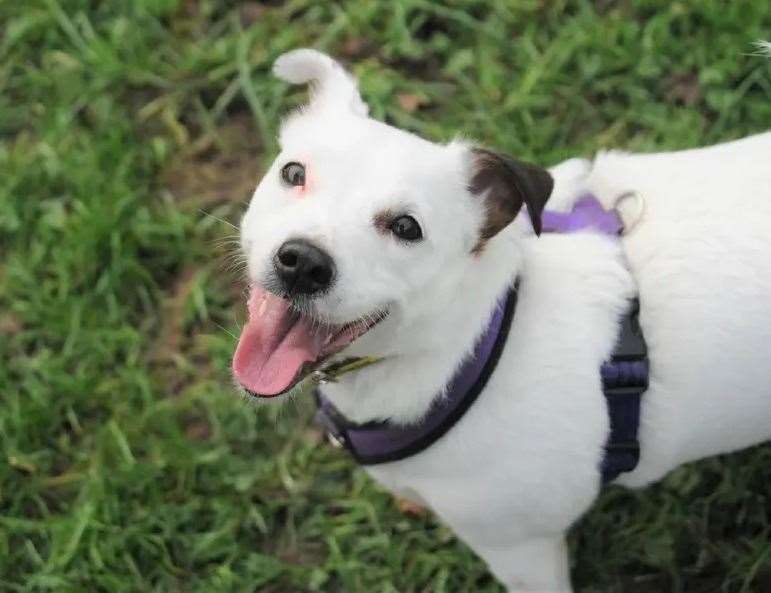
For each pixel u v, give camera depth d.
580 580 1.12
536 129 1.26
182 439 1.17
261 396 0.93
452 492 0.99
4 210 1.25
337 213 0.91
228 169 1.28
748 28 1.26
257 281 0.92
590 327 0.96
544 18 1.31
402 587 1.12
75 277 1.23
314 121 0.96
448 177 0.93
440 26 1.32
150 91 1.32
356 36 1.32
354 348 0.94
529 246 0.98
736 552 1.11
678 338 0.96
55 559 1.12
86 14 1.34
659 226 0.97
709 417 0.98
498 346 0.95
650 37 1.28
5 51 1.33
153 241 1.25
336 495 1.16
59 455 1.18
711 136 1.24
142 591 1.12
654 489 1.14
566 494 0.99
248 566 1.13
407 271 0.92
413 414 0.96
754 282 0.96
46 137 1.28
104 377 1.20
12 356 1.21
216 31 1.34
